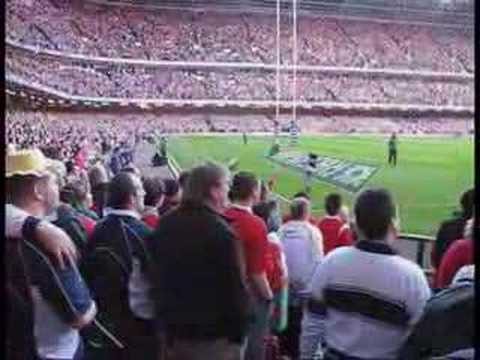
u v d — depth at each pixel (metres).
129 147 27.12
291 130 30.94
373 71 32.34
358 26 32.94
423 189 21.56
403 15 32.25
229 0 31.86
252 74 31.72
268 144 29.19
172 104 30.47
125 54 30.59
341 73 32.22
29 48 27.20
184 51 31.31
